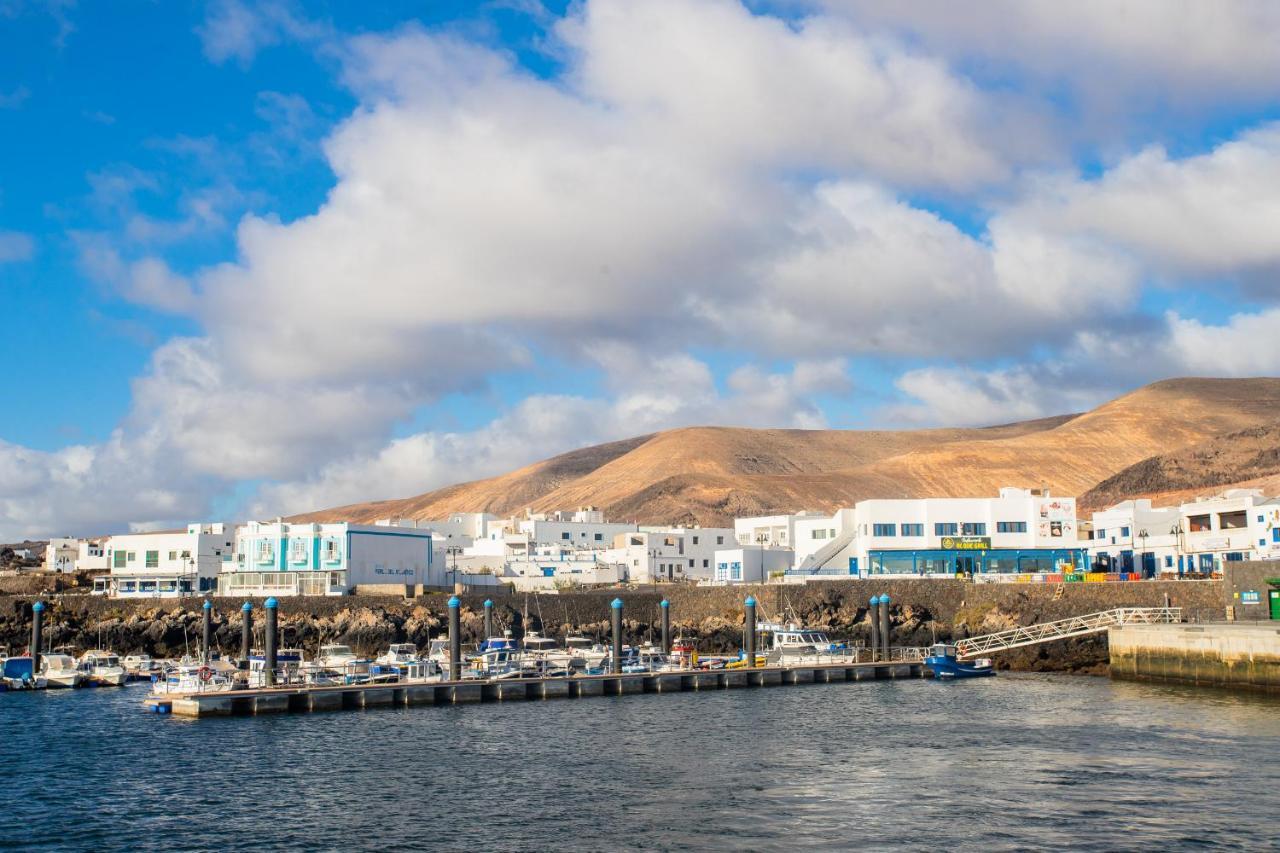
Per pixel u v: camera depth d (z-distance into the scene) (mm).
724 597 162125
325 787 69938
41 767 76750
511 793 67938
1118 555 170375
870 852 55062
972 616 149375
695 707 103312
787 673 121250
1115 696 102688
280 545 166500
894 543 175250
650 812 63031
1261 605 111250
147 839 58969
